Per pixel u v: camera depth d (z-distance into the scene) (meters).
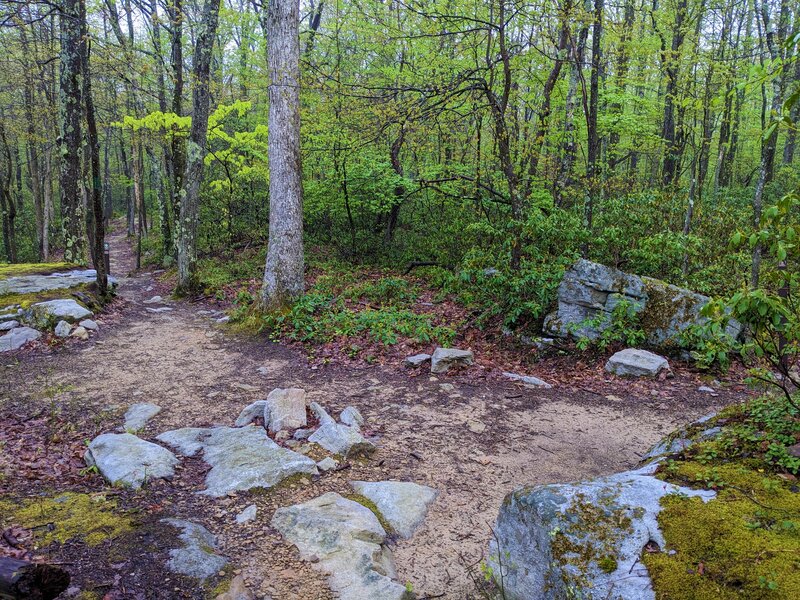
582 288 8.13
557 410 6.13
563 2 8.55
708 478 2.63
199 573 3.03
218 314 10.95
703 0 10.62
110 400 6.23
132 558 3.09
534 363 7.77
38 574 2.31
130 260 23.08
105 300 10.98
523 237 9.07
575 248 9.32
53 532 3.32
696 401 6.39
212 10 11.45
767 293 2.79
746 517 2.28
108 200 41.97
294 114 9.37
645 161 23.31
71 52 11.54
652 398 6.49
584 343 7.73
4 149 21.69
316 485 4.27
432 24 9.21
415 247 15.04
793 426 2.95
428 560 3.45
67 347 8.34
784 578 1.92
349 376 7.22
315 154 15.05
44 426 5.43
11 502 3.72
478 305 9.74
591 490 2.60
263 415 5.66
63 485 4.09
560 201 12.09
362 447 4.89
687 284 8.98
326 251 16.39
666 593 2.01
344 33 17.47
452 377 7.11
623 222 9.65
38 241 24.06
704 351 7.15
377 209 14.55
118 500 3.82
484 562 3.40
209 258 16.48
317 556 3.28
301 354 8.18
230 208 17.48
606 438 5.43
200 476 4.34
